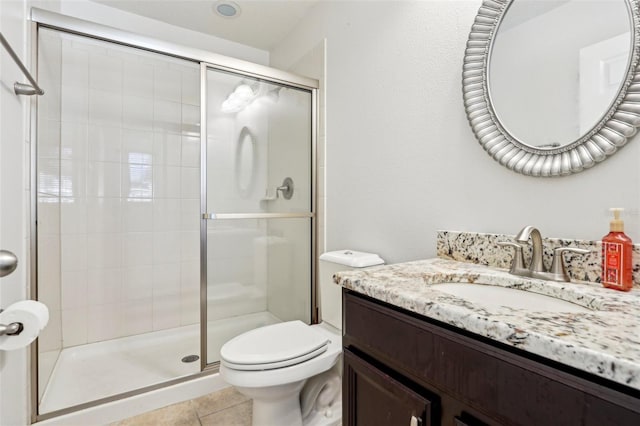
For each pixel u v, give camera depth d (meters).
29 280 1.36
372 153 1.66
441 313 0.65
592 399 0.45
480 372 0.59
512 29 1.05
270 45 2.68
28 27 1.33
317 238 2.13
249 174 2.02
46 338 1.60
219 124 1.91
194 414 1.54
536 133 0.99
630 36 0.80
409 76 1.43
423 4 1.37
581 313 0.61
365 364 0.86
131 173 2.23
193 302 2.47
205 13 2.23
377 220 1.63
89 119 2.08
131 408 1.53
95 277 2.13
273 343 1.34
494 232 1.10
